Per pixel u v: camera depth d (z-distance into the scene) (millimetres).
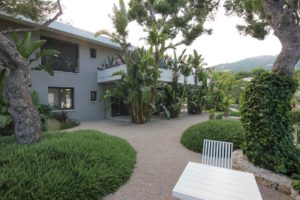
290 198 3535
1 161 3578
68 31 11266
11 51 4645
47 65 9516
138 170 4609
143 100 10664
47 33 11070
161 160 5312
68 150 4070
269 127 4230
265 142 4211
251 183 2775
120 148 5238
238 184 2740
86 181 3354
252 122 4441
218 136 6176
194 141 6355
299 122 6152
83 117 12984
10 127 7301
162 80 12633
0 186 2969
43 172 3355
